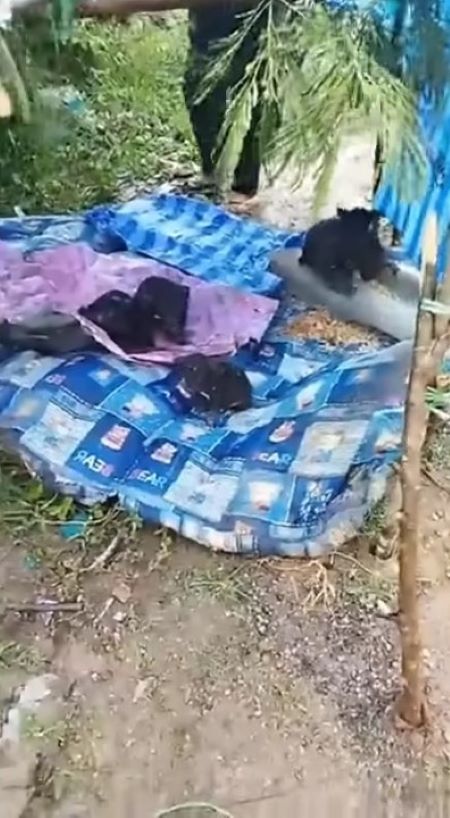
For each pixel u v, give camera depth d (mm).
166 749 2117
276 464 2633
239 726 2158
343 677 2256
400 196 2012
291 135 1513
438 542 2600
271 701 2207
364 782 2061
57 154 4043
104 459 2666
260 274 3457
